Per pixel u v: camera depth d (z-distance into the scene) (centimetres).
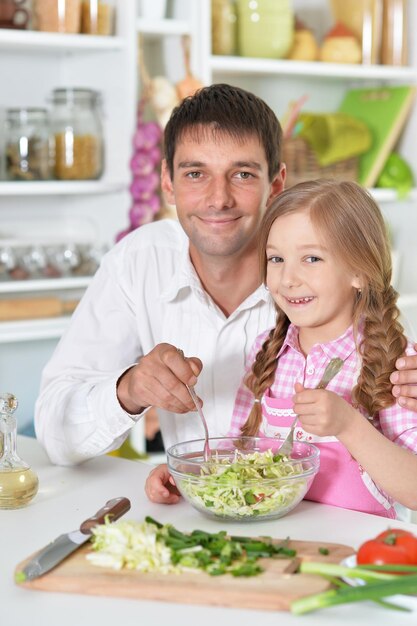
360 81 402
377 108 376
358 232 172
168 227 215
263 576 122
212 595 118
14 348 340
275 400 177
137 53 315
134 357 214
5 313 312
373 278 173
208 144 184
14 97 331
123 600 121
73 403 183
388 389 168
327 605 111
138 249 211
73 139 314
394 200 388
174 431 206
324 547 133
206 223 189
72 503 162
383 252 176
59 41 303
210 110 185
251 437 167
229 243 190
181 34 326
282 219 173
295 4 384
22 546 142
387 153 366
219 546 129
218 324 204
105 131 327
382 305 175
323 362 178
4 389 339
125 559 126
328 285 171
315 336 180
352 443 151
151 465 187
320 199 171
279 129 199
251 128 186
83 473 181
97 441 180
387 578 115
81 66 333
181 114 190
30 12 315
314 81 392
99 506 160
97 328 209
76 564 128
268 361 184
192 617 115
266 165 192
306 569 119
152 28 317
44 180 314
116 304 211
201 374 204
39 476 180
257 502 147
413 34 376
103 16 313
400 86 373
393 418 167
